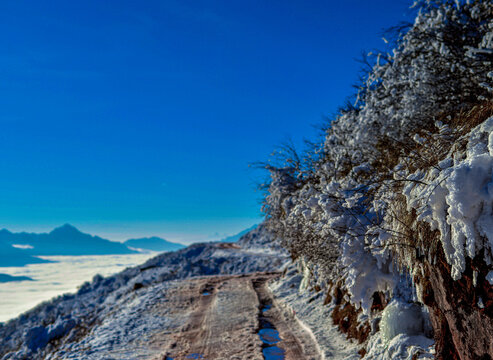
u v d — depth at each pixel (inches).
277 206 485.4
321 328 356.2
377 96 296.8
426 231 160.6
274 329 416.2
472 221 121.0
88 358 361.4
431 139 175.3
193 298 696.4
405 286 224.1
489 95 202.1
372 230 199.5
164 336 437.1
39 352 716.7
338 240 264.7
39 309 1493.6
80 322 807.7
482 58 211.0
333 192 260.8
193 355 347.9
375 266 232.8
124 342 420.8
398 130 282.5
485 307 123.3
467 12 237.9
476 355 134.0
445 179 130.6
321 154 397.7
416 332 208.1
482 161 121.4
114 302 994.7
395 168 194.5
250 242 2539.4
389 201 188.4
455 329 147.3
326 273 332.5
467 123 159.2
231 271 1674.5
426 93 251.6
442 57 244.1
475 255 124.2
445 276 149.0
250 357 316.2
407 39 265.0
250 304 585.3
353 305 311.1
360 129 301.9
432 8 253.8
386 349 210.7
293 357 303.0
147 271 1893.5
